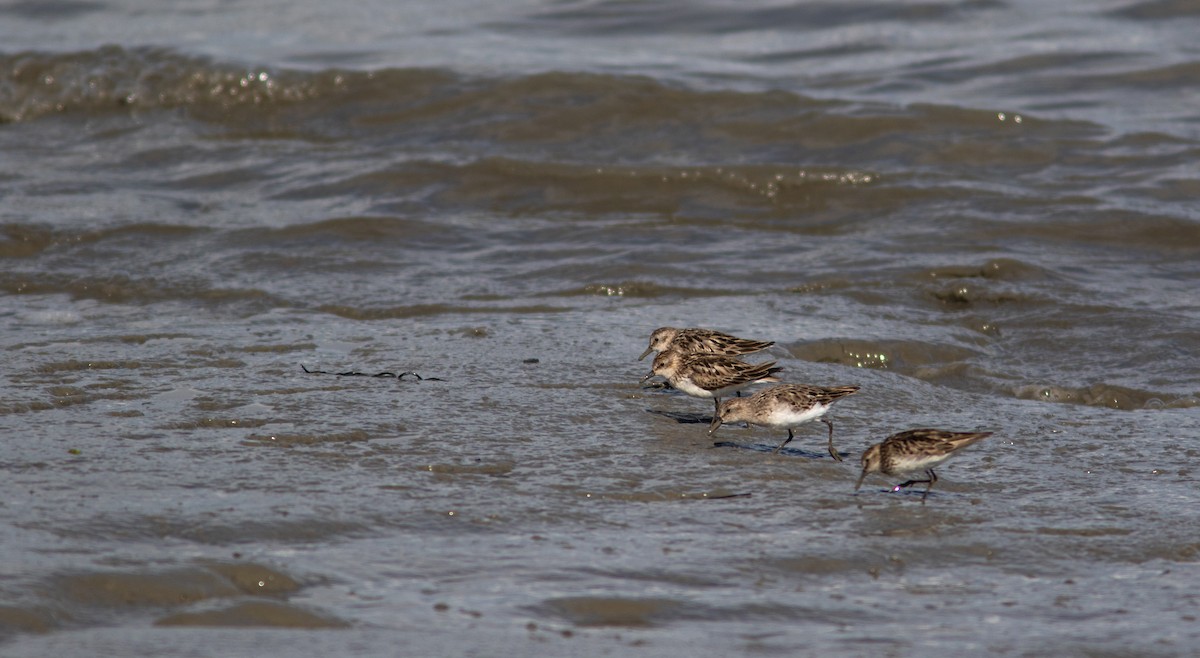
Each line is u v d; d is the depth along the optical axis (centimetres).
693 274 1847
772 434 1184
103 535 837
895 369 1498
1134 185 2197
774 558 865
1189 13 3228
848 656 716
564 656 698
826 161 2378
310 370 1335
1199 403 1352
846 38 3188
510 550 860
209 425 1127
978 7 3325
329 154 2433
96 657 669
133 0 3525
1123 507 992
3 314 1652
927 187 2195
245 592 771
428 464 1039
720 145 2448
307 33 3222
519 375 1338
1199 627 769
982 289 1745
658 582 816
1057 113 2616
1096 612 793
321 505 924
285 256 1911
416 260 1919
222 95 2714
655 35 3244
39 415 1143
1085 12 3281
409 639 713
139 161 2433
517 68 2756
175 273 1828
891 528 934
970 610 793
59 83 2744
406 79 2705
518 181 2284
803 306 1697
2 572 756
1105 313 1658
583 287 1794
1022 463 1112
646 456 1090
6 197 2180
